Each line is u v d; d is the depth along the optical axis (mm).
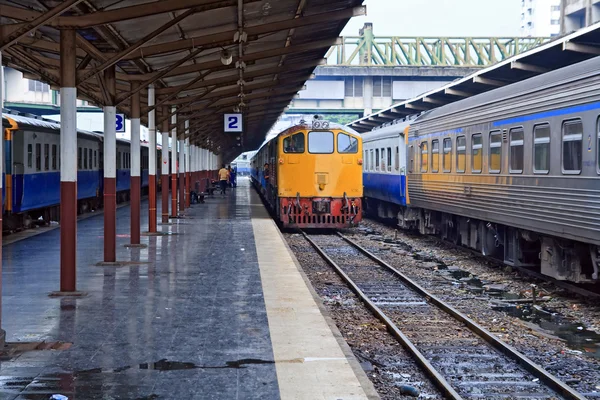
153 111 18875
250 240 17828
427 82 45500
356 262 16703
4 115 18438
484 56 47719
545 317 10508
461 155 16938
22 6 10203
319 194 23188
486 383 7113
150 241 17547
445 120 18203
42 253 14844
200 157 41906
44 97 55375
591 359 8109
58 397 5504
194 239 18062
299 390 5777
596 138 10469
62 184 10094
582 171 10938
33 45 11648
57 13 7754
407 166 22109
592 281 12000
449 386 6688
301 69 20000
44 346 7141
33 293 10148
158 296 10000
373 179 27656
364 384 5949
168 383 5941
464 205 16797
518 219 13594
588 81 10734
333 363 6590
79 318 8484
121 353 6895
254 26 12570
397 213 25516
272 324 8219
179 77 19016
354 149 23281
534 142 12797
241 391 5742
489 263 16234
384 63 48281
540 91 12492
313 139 23219
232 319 8484
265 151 34969
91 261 13594
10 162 18359
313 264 16328
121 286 10836
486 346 8695
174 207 25250
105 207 13094
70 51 9969
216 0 9750
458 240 19047
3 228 18859
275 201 26109
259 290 10539
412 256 18016
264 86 21781
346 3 13961
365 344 8812
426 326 9867
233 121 27562
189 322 8305
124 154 35375
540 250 14383
